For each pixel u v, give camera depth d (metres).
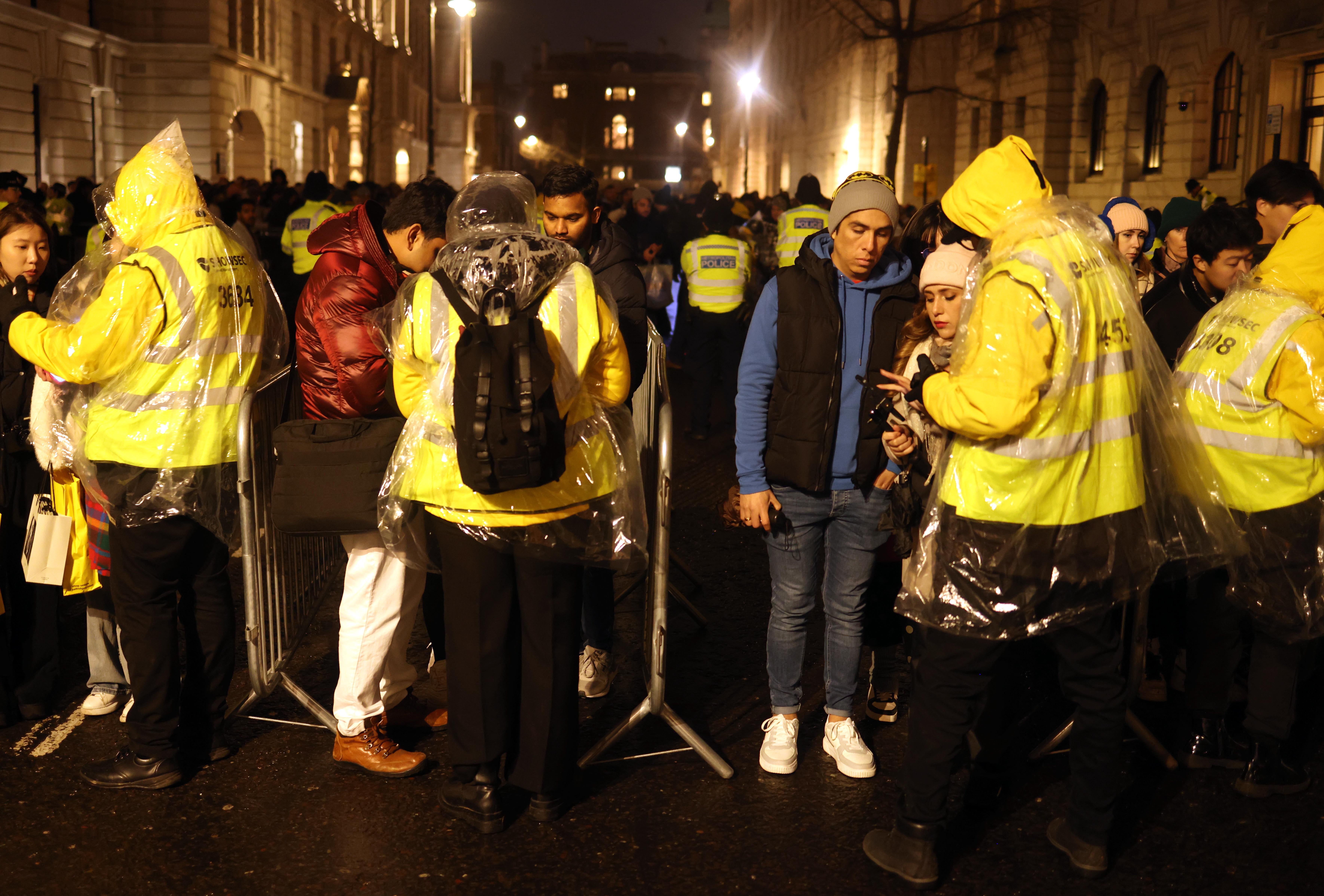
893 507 3.70
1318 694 4.62
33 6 28.31
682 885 3.31
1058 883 3.33
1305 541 3.68
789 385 3.77
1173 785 3.92
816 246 3.84
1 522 4.25
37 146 28.47
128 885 3.27
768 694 4.72
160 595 3.79
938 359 3.56
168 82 32.91
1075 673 3.27
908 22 18.39
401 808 3.74
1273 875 3.37
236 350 3.84
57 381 4.09
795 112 52.00
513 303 3.23
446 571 3.50
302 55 44.53
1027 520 3.05
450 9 78.88
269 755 4.11
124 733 4.26
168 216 3.72
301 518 3.66
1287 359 3.60
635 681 4.86
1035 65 26.38
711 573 6.36
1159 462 3.35
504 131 122.50
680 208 16.80
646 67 114.56
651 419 4.58
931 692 3.26
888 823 3.67
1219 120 20.47
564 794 3.69
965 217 3.14
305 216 12.12
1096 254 3.11
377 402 3.81
